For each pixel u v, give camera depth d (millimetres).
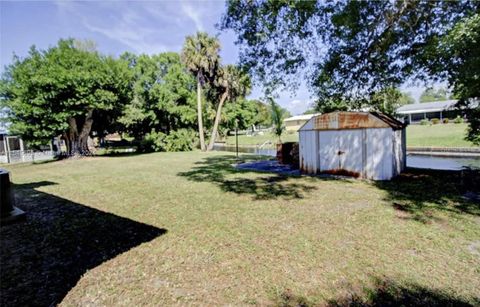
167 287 2756
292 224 4484
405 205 5293
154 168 12562
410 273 2850
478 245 3471
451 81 6480
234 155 18188
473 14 5078
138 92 22609
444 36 5453
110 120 21234
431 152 14391
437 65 6449
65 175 11383
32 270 3176
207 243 3840
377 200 5762
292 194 6629
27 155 21797
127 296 2613
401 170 8781
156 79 24312
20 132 16344
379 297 2459
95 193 7535
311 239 3834
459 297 2420
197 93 23203
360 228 4176
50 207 6125
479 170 7098
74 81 15656
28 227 4727
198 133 25219
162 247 3750
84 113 17859
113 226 4707
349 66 8234
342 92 9352
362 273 2887
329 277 2832
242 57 8398
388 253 3324
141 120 22734
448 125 28297
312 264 3121
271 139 31984
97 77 16609
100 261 3373
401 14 6367
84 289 2754
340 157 8891
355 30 7023
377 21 6699
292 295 2545
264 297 2533
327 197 6215
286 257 3322
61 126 16359
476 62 5016
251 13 7250
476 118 6879
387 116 8977
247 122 44500
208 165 13125
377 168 8078
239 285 2754
